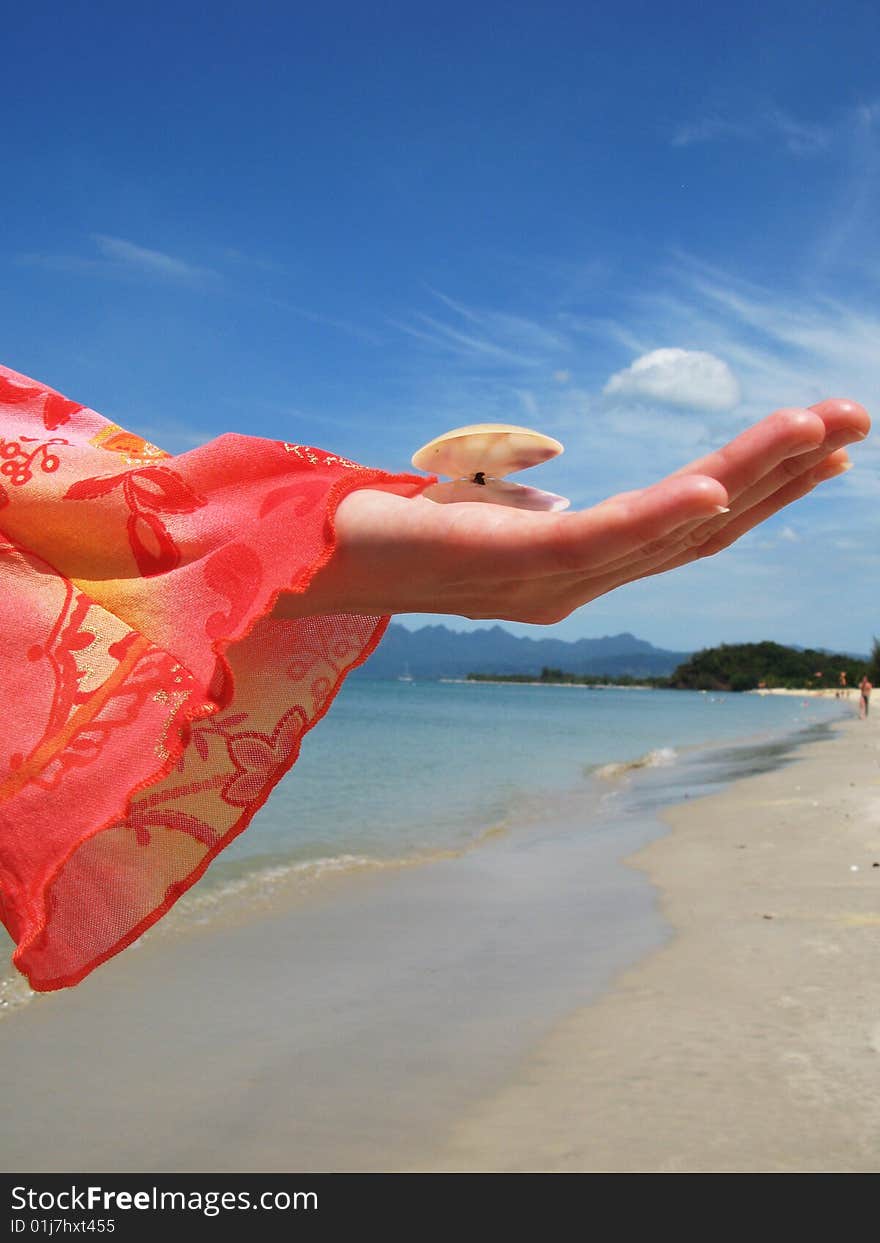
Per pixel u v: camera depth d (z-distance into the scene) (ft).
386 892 22.98
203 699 2.56
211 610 2.64
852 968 15.33
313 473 2.77
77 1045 13.11
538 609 2.39
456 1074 12.10
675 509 1.91
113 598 2.70
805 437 1.94
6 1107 11.24
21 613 2.71
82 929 2.79
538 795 46.42
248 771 2.97
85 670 2.63
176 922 19.77
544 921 20.03
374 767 62.64
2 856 2.52
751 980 15.03
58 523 2.79
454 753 76.28
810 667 503.61
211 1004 14.76
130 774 2.53
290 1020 14.08
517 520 2.17
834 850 26.25
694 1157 9.76
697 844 29.09
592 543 2.05
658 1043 12.71
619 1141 10.17
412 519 2.36
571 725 131.03
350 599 2.55
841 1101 10.81
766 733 108.06
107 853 2.86
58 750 2.56
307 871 25.67
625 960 16.72
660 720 152.15
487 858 28.02
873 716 146.30
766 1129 10.27
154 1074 12.17
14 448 2.91
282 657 3.02
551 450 3.52
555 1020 13.84
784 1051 12.20
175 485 2.79
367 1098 11.44
